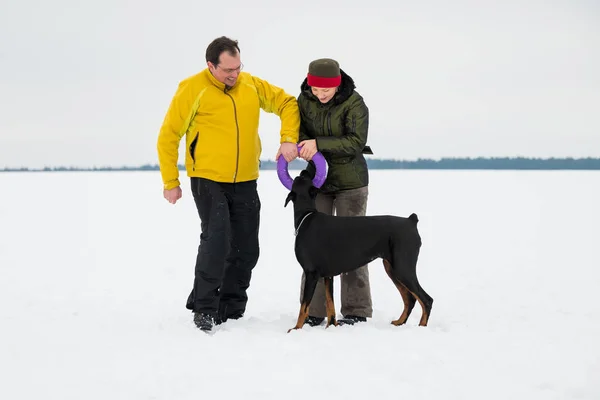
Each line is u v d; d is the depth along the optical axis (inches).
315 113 191.5
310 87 190.5
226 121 186.5
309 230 180.2
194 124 187.9
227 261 197.9
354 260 179.9
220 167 187.3
